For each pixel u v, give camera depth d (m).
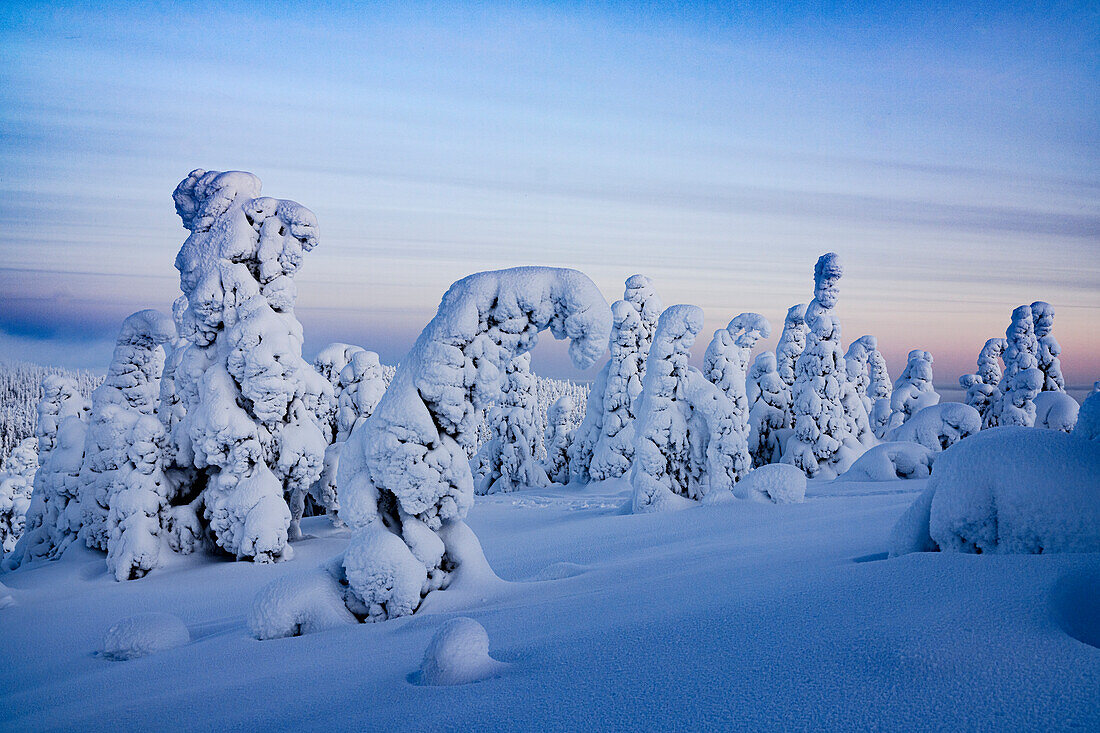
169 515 14.96
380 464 7.69
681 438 18.64
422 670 4.08
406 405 7.70
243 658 5.69
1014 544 4.41
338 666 4.85
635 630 4.13
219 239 15.81
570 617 5.15
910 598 3.65
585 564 9.80
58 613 10.93
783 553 6.88
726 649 3.47
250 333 14.81
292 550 14.94
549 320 7.65
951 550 4.75
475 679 3.86
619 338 30.03
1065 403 28.25
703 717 2.76
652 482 17.88
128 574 13.84
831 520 10.51
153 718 4.10
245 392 14.85
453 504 7.84
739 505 14.41
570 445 35.50
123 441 14.81
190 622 9.81
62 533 17.27
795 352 33.53
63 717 4.54
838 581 4.26
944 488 4.89
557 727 2.92
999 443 4.79
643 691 3.13
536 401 34.03
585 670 3.59
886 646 3.05
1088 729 2.21
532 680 3.60
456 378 7.73
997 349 39.28
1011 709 2.42
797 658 3.17
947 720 2.42
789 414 30.81
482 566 7.86
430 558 7.55
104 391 17.75
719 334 20.89
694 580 5.78
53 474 17.58
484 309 7.73
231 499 14.53
